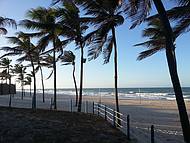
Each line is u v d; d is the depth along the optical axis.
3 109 23.75
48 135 13.39
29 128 14.82
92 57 21.23
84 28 26.75
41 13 29.42
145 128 18.00
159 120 23.16
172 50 10.95
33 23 28.62
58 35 28.91
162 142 13.54
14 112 21.50
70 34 26.70
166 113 29.91
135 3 12.48
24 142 12.21
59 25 27.45
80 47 27.19
